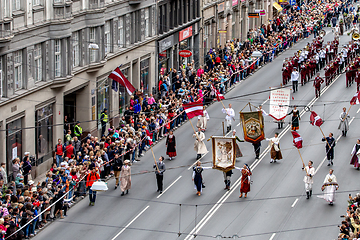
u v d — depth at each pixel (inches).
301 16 6845.5
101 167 2728.8
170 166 3004.4
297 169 2957.7
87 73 3309.5
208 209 2506.2
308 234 2284.7
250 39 5733.3
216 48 5388.8
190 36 4933.6
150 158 3120.1
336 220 2405.3
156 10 4232.3
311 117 3034.0
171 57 4616.1
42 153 2906.0
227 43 5290.4
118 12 3668.8
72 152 2829.7
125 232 2298.2
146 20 4124.0
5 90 2571.4
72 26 3117.6
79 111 3334.2
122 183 2640.3
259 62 5344.5
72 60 3117.6
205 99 4035.4
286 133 3508.9
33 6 2770.7
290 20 6752.0
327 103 4040.4
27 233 2209.6
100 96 3501.5
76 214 2453.2
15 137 2679.6
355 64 4461.1
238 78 4763.8
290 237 2258.9
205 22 5260.8
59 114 3043.8
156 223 2378.2
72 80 3142.2
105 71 3535.9
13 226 2055.9
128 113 3412.9
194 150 3191.4
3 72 2559.1
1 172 2369.6
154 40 4239.7
